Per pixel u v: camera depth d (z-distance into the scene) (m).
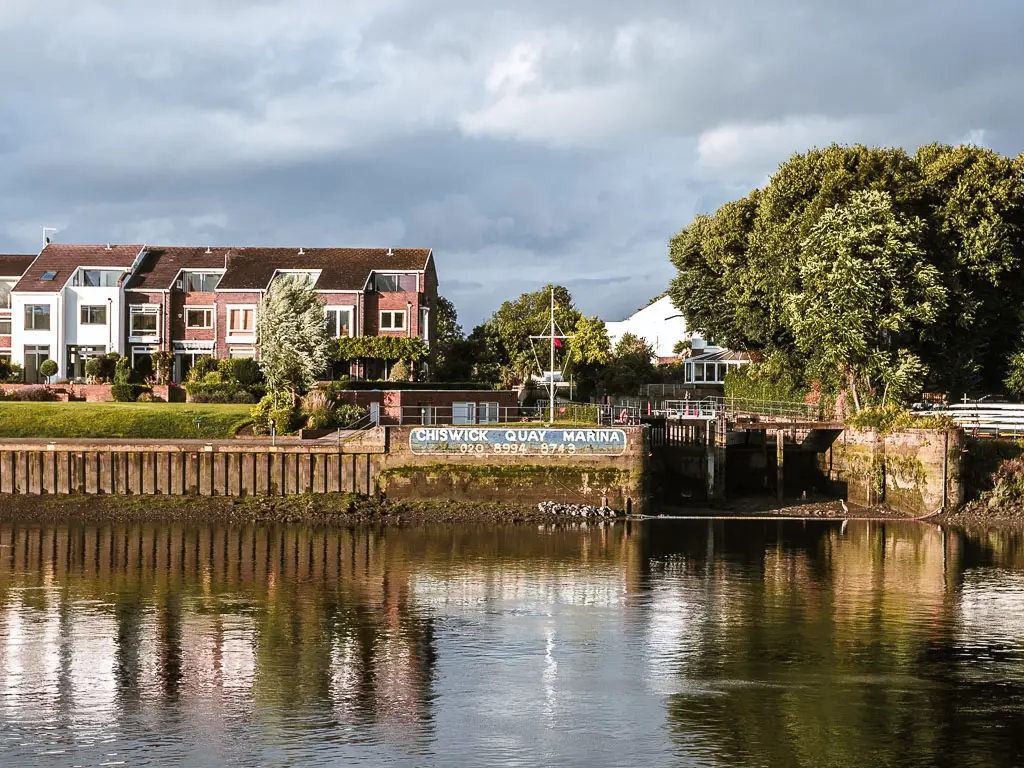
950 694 35.84
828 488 81.56
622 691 35.88
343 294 103.19
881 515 73.00
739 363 112.81
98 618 44.31
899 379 77.56
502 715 33.72
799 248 85.00
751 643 41.38
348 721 33.19
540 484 70.44
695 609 46.38
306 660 38.91
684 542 62.06
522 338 126.19
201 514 68.12
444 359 114.12
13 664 38.28
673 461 85.38
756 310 93.19
